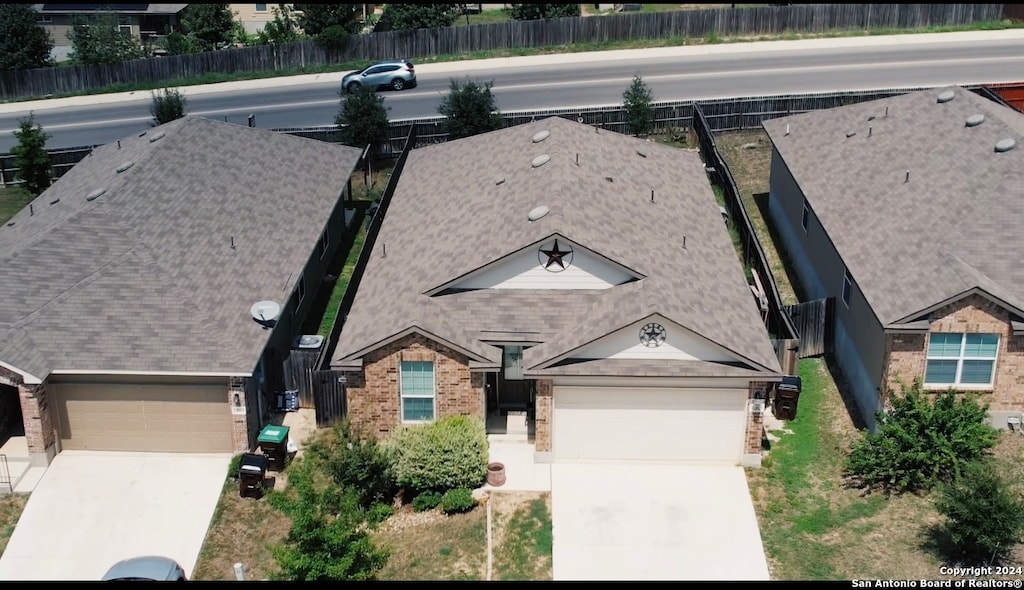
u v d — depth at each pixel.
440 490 26.09
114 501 26.23
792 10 65.31
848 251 30.42
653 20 65.94
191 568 24.33
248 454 26.53
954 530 22.86
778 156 40.12
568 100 55.47
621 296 27.28
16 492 26.53
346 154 40.56
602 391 26.34
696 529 24.70
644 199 32.91
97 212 30.80
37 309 27.69
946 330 26.38
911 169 32.72
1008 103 46.47
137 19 79.25
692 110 48.91
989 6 64.31
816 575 23.05
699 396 26.28
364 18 79.00
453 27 66.75
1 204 45.22
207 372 26.50
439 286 28.14
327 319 34.44
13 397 28.47
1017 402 27.14
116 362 26.58
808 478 26.38
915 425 25.58
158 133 36.91
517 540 24.55
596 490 26.09
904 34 63.69
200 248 30.83
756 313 28.41
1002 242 28.00
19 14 67.62
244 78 64.38
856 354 29.53
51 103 61.84
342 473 25.03
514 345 27.17
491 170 35.28
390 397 27.33
